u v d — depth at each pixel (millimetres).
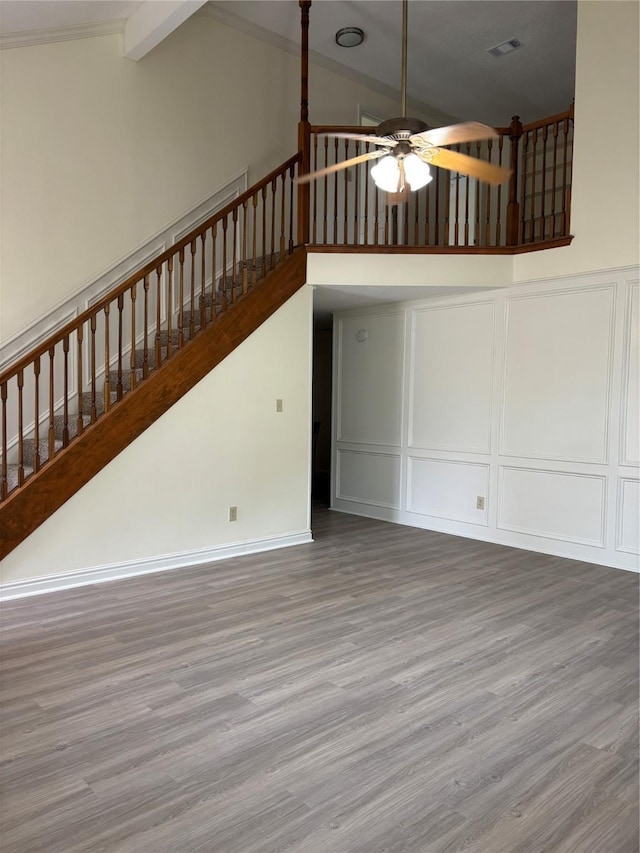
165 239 5496
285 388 5137
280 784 2080
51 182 4781
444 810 1952
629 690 2764
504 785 2082
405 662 3029
